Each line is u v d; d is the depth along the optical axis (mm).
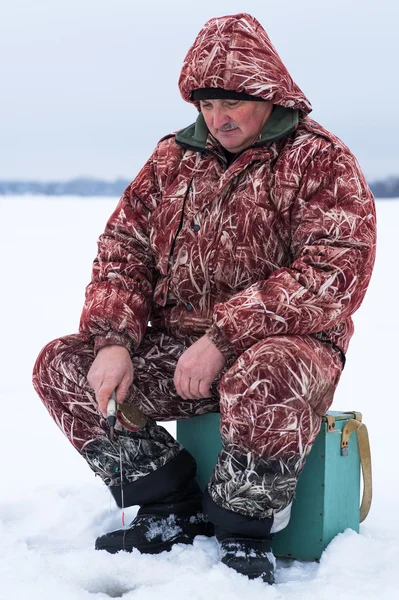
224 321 2309
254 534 2301
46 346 2557
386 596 2107
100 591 2207
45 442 4102
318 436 2449
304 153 2477
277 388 2191
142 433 2492
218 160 2592
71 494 3152
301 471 2338
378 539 2629
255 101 2486
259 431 2201
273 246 2488
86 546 2594
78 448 2529
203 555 2365
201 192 2568
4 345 6938
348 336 2504
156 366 2594
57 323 7977
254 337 2291
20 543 2510
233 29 2469
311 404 2236
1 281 10758
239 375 2219
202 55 2469
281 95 2467
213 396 2545
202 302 2572
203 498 2375
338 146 2488
